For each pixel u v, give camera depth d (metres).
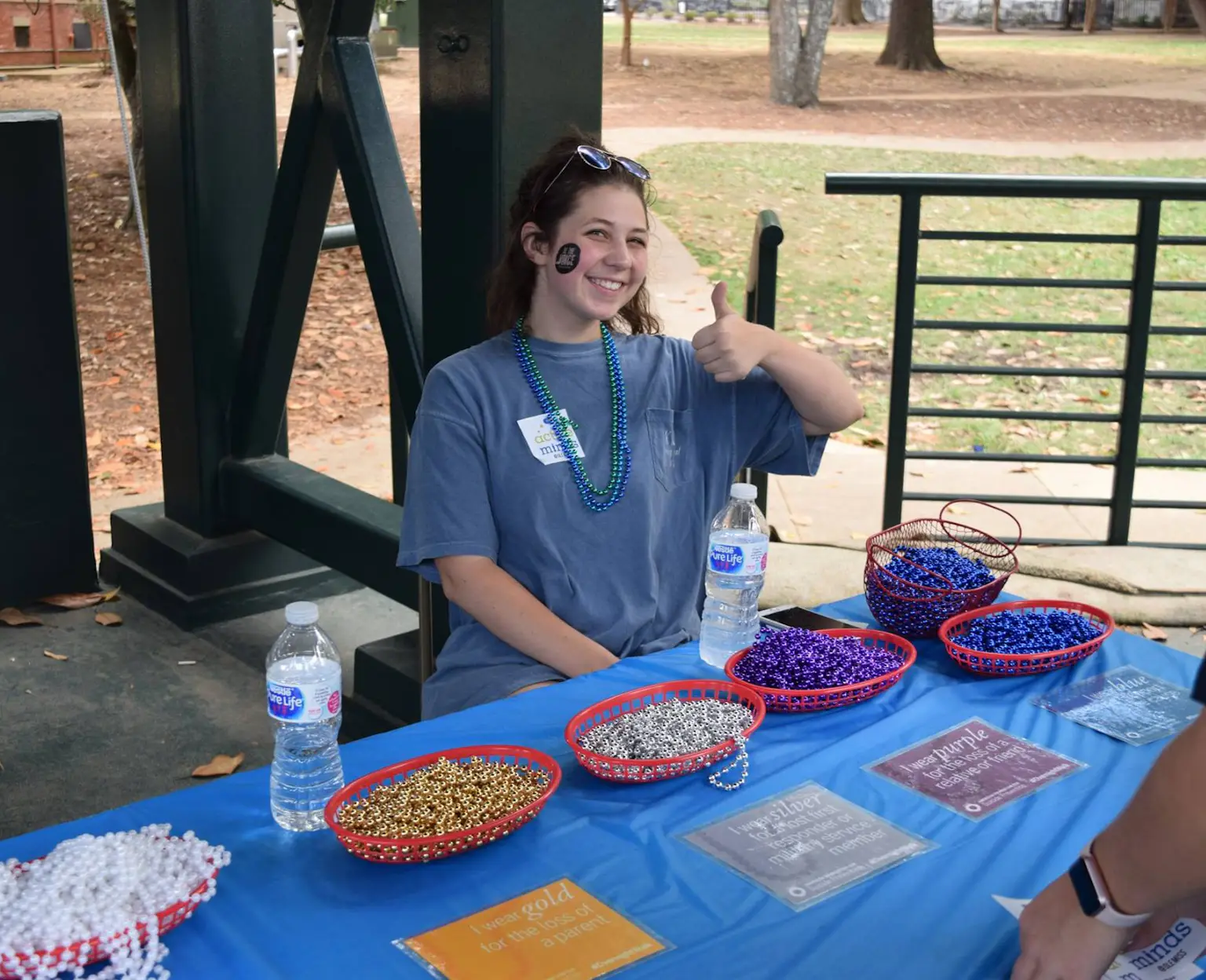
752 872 1.63
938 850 1.69
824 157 13.35
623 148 13.63
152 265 4.41
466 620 2.59
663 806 1.79
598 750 1.89
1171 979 1.46
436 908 1.56
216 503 4.50
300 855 1.67
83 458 4.58
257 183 4.33
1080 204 11.30
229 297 4.34
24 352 4.36
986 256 10.00
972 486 5.25
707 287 9.11
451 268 3.22
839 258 10.03
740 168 12.72
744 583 2.31
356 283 9.11
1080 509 4.96
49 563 4.59
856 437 6.23
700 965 1.45
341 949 1.48
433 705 2.53
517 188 3.07
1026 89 19.38
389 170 3.60
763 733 2.01
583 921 1.53
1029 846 1.70
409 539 2.47
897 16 21.36
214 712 3.90
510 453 2.46
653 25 32.69
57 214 4.30
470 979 1.42
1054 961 1.41
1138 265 4.08
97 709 3.90
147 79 4.26
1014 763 1.92
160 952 1.44
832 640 2.24
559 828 1.73
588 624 2.49
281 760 1.85
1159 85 19.97
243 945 1.48
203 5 4.08
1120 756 1.94
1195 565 4.28
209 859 1.59
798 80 17.20
